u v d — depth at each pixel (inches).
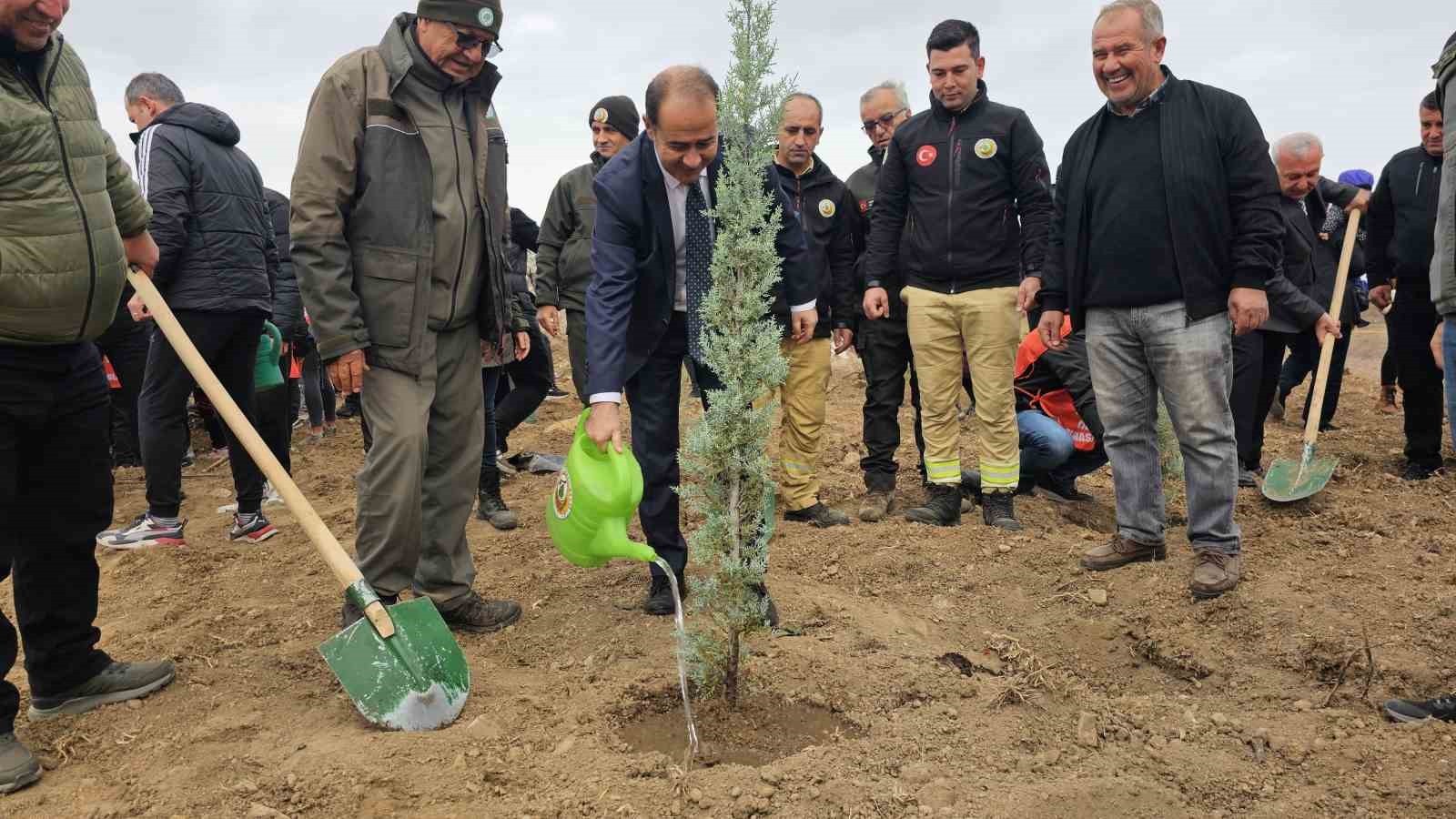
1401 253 231.8
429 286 134.6
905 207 201.6
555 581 171.0
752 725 118.1
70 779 107.8
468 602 150.1
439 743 110.0
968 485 229.0
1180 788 104.0
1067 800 98.7
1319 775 105.9
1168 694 132.3
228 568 189.2
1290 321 230.2
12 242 101.3
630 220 131.4
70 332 109.0
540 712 120.5
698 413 213.0
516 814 97.9
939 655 137.3
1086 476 261.6
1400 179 232.7
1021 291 183.8
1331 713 117.9
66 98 105.3
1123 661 142.8
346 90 128.2
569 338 222.2
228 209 190.7
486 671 133.7
